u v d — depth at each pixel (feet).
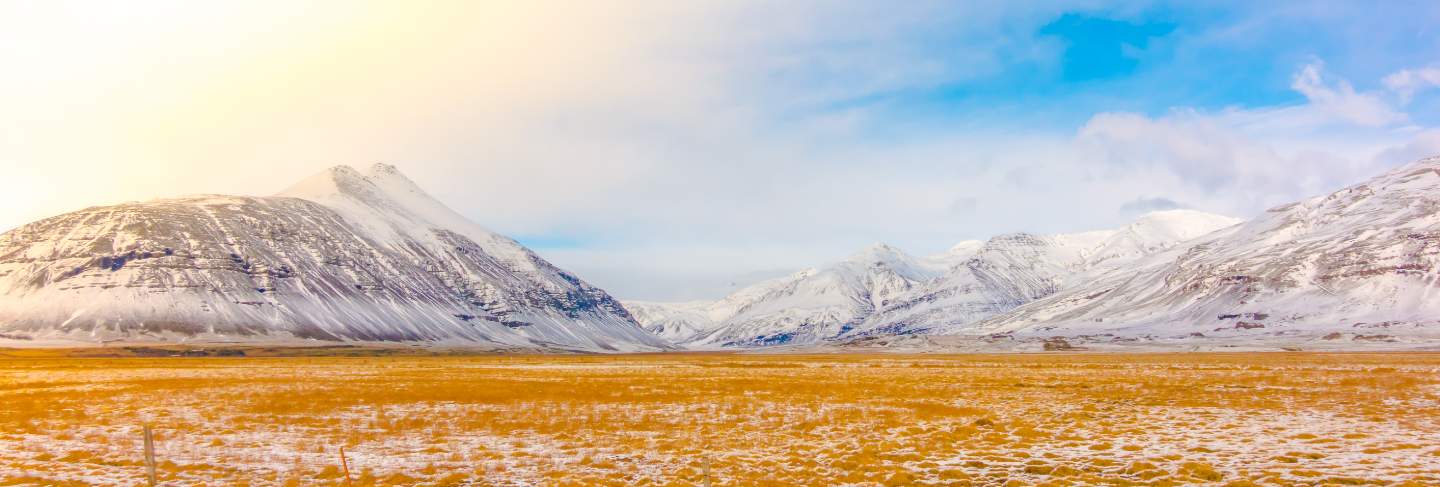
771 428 134.31
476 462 102.89
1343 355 531.91
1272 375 255.09
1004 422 137.28
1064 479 85.97
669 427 136.26
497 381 262.47
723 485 86.28
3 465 103.50
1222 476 84.94
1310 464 90.99
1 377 306.35
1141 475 87.15
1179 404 164.66
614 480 89.92
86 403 187.11
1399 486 77.66
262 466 101.76
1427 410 142.51
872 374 297.74
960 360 508.12
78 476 95.55
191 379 285.64
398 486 89.25
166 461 105.50
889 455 103.14
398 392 209.36
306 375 318.24
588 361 561.84
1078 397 185.37
